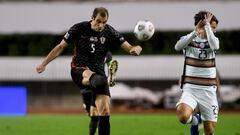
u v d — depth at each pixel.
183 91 40.81
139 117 98.38
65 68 141.12
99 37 38.69
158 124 78.12
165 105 135.50
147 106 137.12
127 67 141.50
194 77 40.38
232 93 133.12
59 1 150.88
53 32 148.50
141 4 148.62
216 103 40.66
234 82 141.62
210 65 40.38
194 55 40.38
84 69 38.28
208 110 40.53
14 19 149.62
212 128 41.03
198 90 40.34
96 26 38.00
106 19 37.84
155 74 141.50
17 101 112.50
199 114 43.47
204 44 40.06
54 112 129.88
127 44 39.41
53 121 86.06
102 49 39.03
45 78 141.75
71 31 38.66
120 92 136.00
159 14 148.38
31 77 142.88
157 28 148.25
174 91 134.50
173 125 76.06
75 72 38.56
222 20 146.38
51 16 149.25
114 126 74.81
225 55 140.00
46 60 39.25
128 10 148.50
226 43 141.38
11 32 149.00
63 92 146.00
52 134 63.53
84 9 149.00
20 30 149.38
